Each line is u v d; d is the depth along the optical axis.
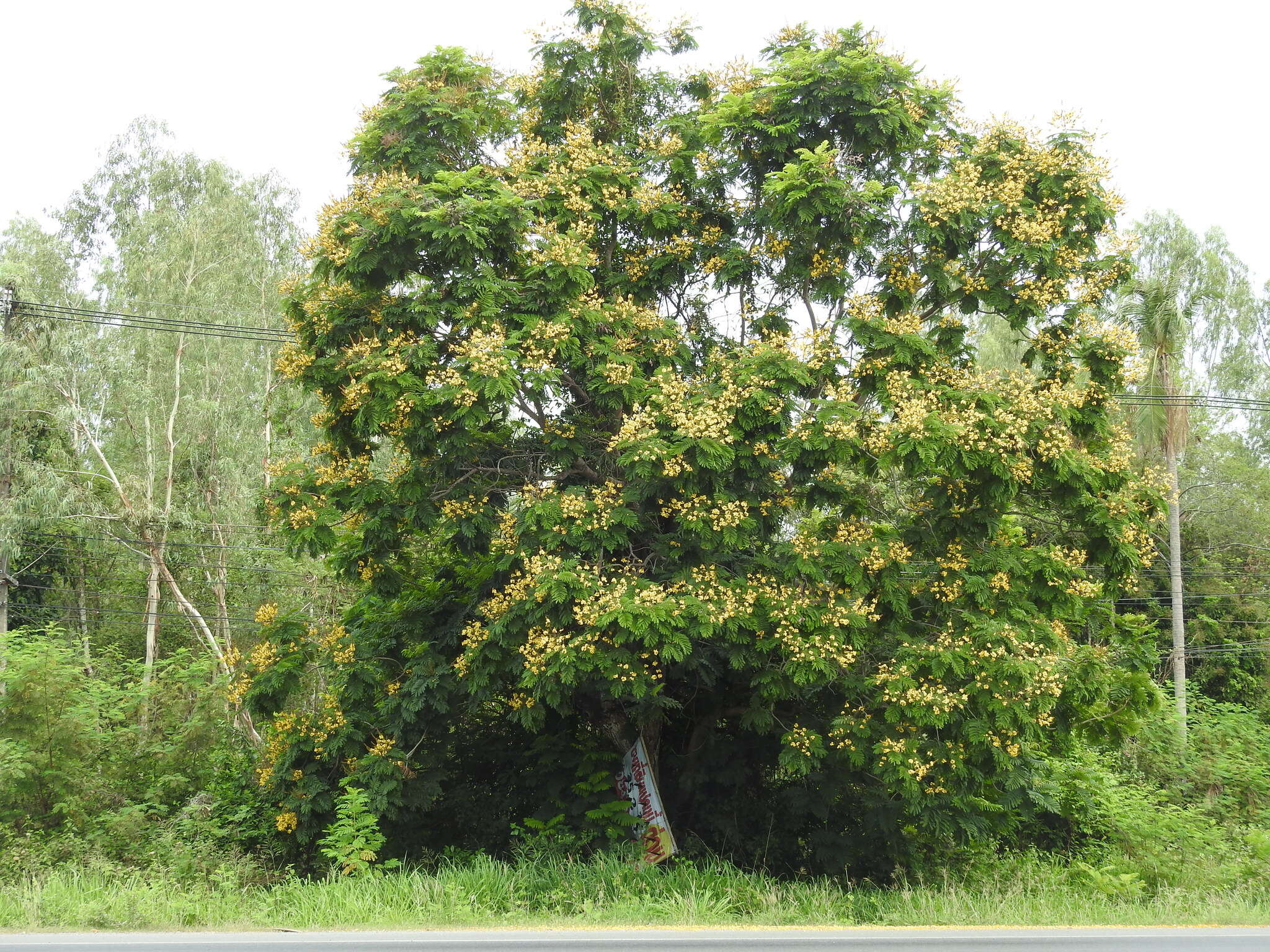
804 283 12.01
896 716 10.37
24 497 22.31
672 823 13.50
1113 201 11.74
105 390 25.53
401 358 10.77
